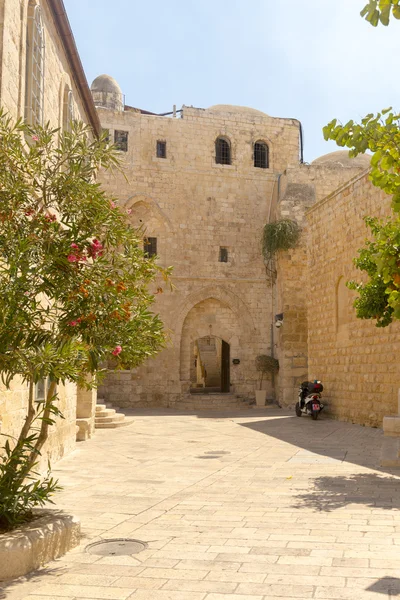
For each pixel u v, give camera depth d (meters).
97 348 5.77
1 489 5.76
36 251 5.74
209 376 37.16
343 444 14.04
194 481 9.72
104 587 4.84
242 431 17.92
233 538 6.23
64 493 8.80
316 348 22.05
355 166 30.16
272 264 30.25
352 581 4.80
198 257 29.72
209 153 30.56
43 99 10.44
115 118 29.33
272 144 31.61
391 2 3.71
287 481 9.51
